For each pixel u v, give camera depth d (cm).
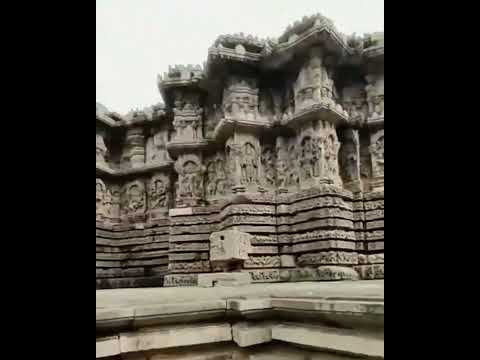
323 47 1548
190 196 1903
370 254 1447
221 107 1902
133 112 2314
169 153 1989
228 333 509
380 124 1672
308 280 1351
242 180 1603
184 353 479
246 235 1302
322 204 1401
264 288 743
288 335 471
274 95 1759
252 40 1688
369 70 1717
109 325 427
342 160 1678
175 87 1977
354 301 414
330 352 431
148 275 2055
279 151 1662
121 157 2361
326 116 1521
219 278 1097
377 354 363
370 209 1478
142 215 2189
